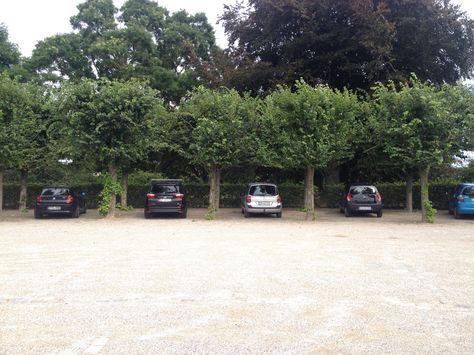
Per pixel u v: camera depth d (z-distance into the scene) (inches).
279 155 797.2
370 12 921.5
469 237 548.7
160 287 288.5
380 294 272.8
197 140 831.7
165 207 810.8
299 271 339.0
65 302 253.9
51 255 410.3
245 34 1127.6
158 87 1316.4
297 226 686.5
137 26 1381.6
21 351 181.5
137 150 808.9
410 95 725.9
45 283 299.1
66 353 179.5
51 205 819.4
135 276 320.5
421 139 734.5
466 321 222.2
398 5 974.4
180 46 1454.2
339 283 300.5
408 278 316.2
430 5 948.0
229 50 1186.6
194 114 839.7
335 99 769.6
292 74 999.0
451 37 1010.7
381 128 765.9
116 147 776.3
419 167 758.5
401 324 217.2
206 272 334.6
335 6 992.2
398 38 1012.5
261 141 814.5
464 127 721.6
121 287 288.4
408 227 673.0
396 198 1105.4
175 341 192.9
